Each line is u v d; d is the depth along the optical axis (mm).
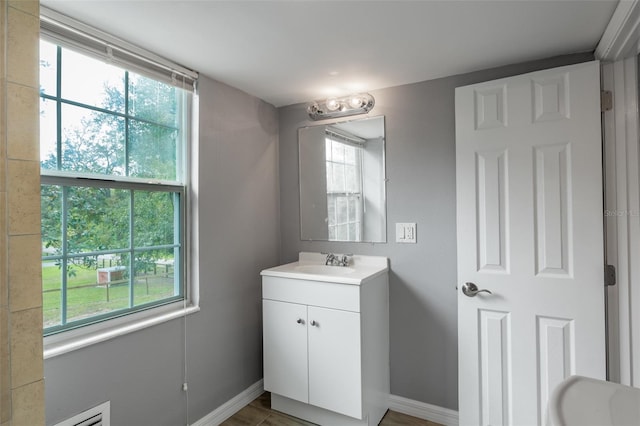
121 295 1659
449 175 2070
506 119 1819
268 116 2545
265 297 2188
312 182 2520
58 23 1365
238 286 2250
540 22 1491
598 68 1637
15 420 962
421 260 2150
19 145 987
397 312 2223
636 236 1620
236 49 1713
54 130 1402
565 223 1695
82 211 1510
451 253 2062
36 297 1013
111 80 1615
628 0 1261
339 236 2412
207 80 2047
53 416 1359
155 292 1815
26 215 998
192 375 1935
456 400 2047
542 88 1742
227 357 2162
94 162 1543
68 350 1388
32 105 1017
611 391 659
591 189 1645
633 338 1616
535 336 1749
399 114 2215
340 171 2412
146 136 1773
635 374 1607
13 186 973
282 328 2125
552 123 1719
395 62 1880
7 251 958
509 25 1516
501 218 1829
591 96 1645
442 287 2088
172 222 1913
